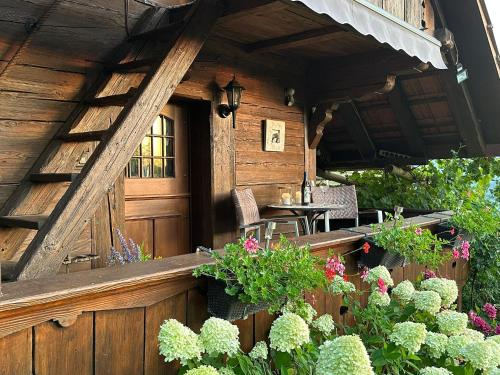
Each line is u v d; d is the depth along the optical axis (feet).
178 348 5.16
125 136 9.70
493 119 22.74
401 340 6.63
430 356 7.39
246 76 16.98
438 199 24.11
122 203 13.19
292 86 19.01
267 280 6.25
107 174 9.40
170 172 15.72
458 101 21.86
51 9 11.25
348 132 26.35
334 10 10.35
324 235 9.57
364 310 8.20
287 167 18.95
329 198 19.69
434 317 8.24
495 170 24.84
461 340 7.08
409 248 9.78
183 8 13.09
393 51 17.15
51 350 5.02
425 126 24.62
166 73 10.44
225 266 6.33
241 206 15.57
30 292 4.84
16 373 4.75
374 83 17.84
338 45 16.90
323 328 7.32
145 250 14.83
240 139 16.90
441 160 25.84
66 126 11.47
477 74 21.61
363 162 27.30
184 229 16.07
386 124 25.16
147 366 5.93
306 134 19.85
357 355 5.17
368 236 9.78
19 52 10.53
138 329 5.83
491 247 15.55
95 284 5.23
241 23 14.06
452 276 14.15
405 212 22.24
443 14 20.30
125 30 12.75
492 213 15.29
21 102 10.98
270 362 7.33
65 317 5.08
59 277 5.55
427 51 15.20
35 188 10.85
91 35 12.14
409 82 22.48
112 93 12.08
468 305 15.28
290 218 18.79
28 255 8.31
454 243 12.30
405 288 8.50
